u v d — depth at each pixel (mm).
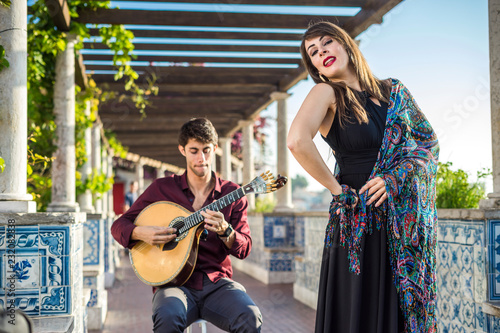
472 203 3506
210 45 6266
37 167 4871
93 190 6492
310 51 1843
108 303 6188
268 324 4816
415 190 1668
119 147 11758
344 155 1767
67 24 4715
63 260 2754
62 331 2410
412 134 1747
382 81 1825
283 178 2602
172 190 2771
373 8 4617
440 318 3332
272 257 7688
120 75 5492
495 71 3035
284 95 7617
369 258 1674
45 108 4789
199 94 8422
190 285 2555
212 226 2502
